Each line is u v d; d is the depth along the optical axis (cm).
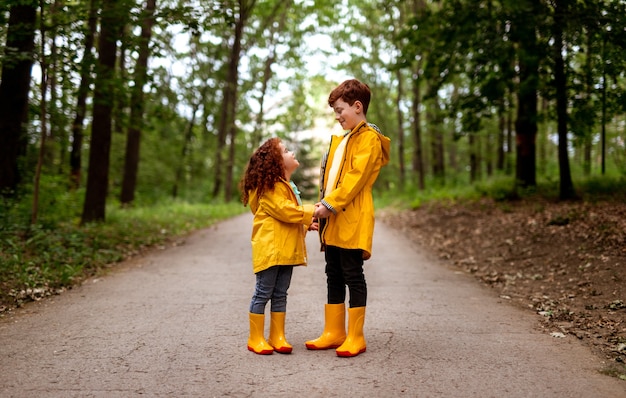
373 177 370
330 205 353
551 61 1035
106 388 294
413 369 327
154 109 1179
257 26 2605
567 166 1057
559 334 407
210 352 362
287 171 380
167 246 960
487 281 644
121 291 574
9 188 914
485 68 1119
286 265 374
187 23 838
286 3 2425
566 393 289
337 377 313
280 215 362
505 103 1194
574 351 366
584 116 1052
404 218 1470
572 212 895
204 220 1487
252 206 380
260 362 341
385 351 365
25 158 1042
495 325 439
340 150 376
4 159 908
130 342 384
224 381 306
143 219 1270
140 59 1419
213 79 2714
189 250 910
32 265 629
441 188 2016
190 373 319
